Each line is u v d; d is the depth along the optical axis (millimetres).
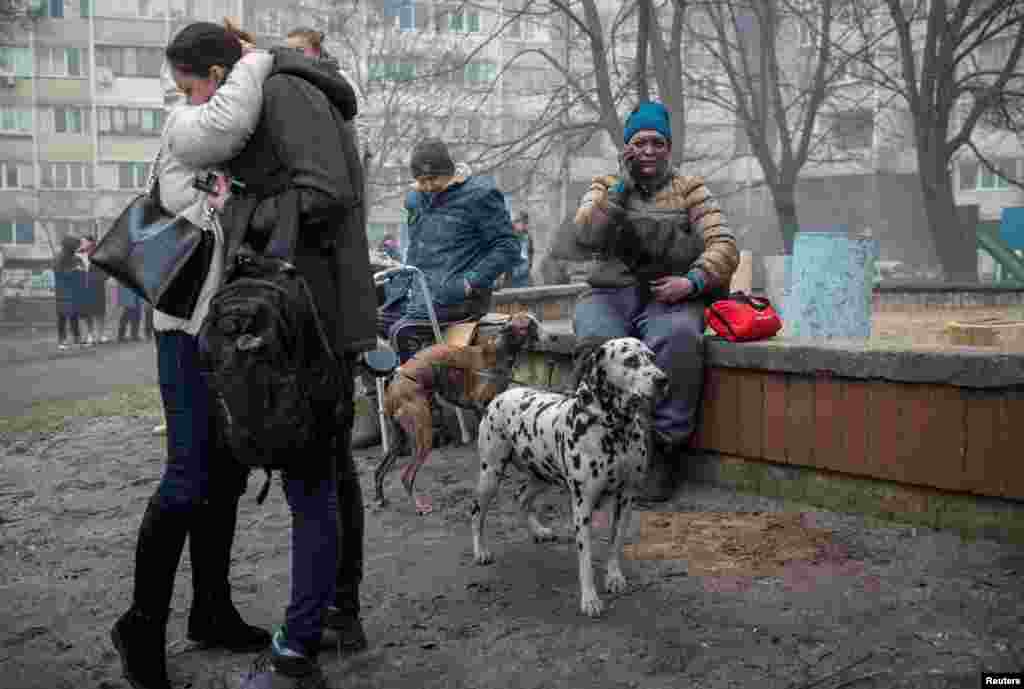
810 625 3549
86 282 21562
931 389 4410
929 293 14828
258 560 4570
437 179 6594
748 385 5207
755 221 54031
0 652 3625
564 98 25656
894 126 46281
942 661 3191
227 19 3709
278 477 6227
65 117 58469
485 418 4453
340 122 3211
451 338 6332
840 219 52344
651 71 25281
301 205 2914
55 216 58812
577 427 3879
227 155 2980
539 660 3365
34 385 13094
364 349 3193
